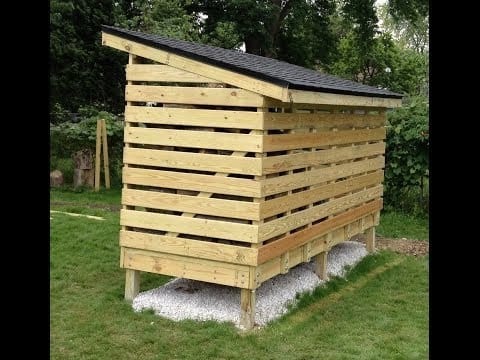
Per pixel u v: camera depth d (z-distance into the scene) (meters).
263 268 6.42
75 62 17.73
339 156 8.02
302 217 7.11
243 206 6.17
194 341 6.04
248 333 6.25
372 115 9.15
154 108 6.55
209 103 6.27
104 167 14.72
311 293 7.61
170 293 7.06
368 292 7.98
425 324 6.79
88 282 7.74
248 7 23.75
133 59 6.65
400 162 12.45
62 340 6.01
